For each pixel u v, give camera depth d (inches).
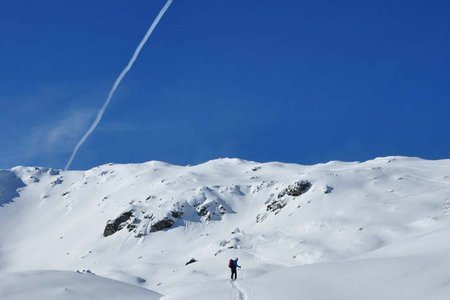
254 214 7490.2
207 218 7598.4
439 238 1397.6
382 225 4106.8
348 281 977.5
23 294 1444.4
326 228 4485.7
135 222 7637.8
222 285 1214.9
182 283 3838.6
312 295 927.7
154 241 7145.7
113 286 1612.9
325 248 3973.9
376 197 5984.3
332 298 882.8
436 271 906.1
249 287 1114.7
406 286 857.5
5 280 1595.7
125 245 7190.0
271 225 6289.4
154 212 7716.5
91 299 1428.4
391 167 7396.7
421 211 4286.4
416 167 7711.6
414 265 995.9
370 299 833.5
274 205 6919.3
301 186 6850.4
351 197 6190.9
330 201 6225.4
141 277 4773.6
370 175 6791.3
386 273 978.1
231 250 4626.0
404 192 5974.4
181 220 7583.7
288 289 1008.9
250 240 4886.8
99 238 7800.2
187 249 6727.4
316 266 1237.7
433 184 6131.9
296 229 4785.9
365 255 1534.2
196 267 4443.9
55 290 1487.5
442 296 771.4
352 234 4109.3
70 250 7785.4
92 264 6786.4
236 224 7327.8
